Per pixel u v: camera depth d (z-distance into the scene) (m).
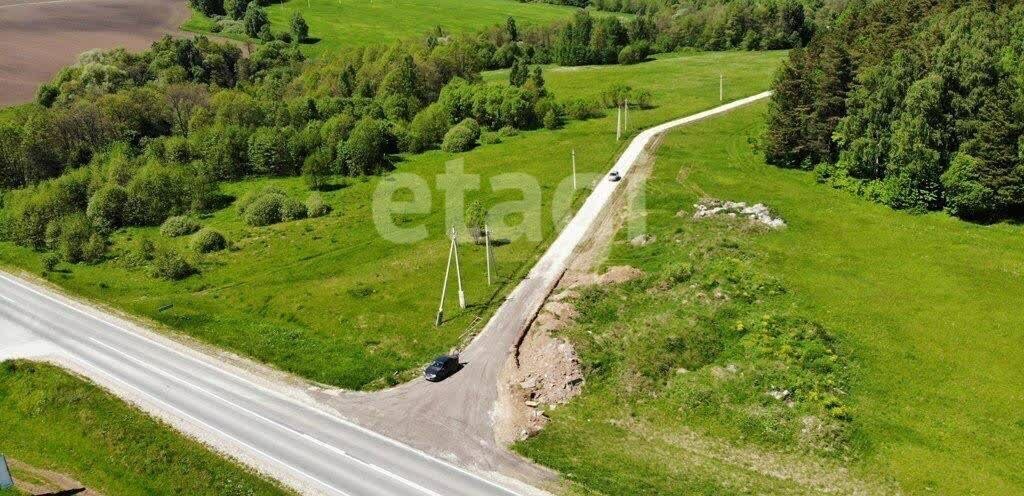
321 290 73.62
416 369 58.38
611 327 59.78
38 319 70.38
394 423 51.84
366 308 68.94
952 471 44.59
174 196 99.25
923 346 55.94
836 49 89.69
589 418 51.22
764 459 46.53
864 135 84.81
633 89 143.00
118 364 61.25
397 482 45.78
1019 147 72.62
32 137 111.75
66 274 82.12
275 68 156.50
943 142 77.94
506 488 44.78
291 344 63.50
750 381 51.62
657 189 89.25
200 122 120.81
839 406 49.16
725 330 57.22
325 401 54.97
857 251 70.75
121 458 49.69
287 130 113.50
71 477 48.91
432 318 65.94
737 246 71.12
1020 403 49.81
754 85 140.38
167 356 62.50
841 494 43.56
